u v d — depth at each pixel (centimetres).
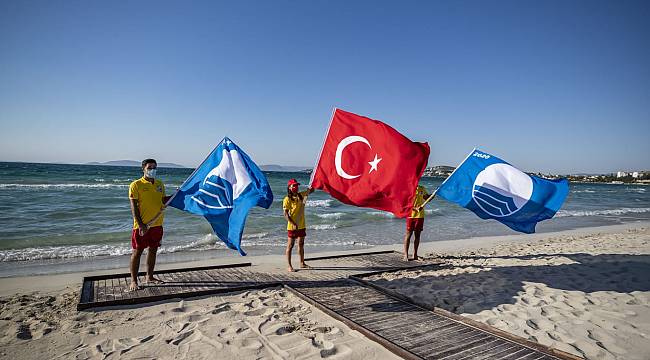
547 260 852
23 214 1507
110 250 989
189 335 438
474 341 417
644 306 535
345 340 426
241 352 395
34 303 556
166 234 1249
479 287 629
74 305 546
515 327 458
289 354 391
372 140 583
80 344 414
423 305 529
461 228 1606
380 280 682
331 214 1848
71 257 916
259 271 736
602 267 771
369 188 571
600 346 406
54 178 4253
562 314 503
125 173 7069
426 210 2223
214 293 590
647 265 787
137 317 491
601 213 2448
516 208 657
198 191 591
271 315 504
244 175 592
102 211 1639
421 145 577
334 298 566
